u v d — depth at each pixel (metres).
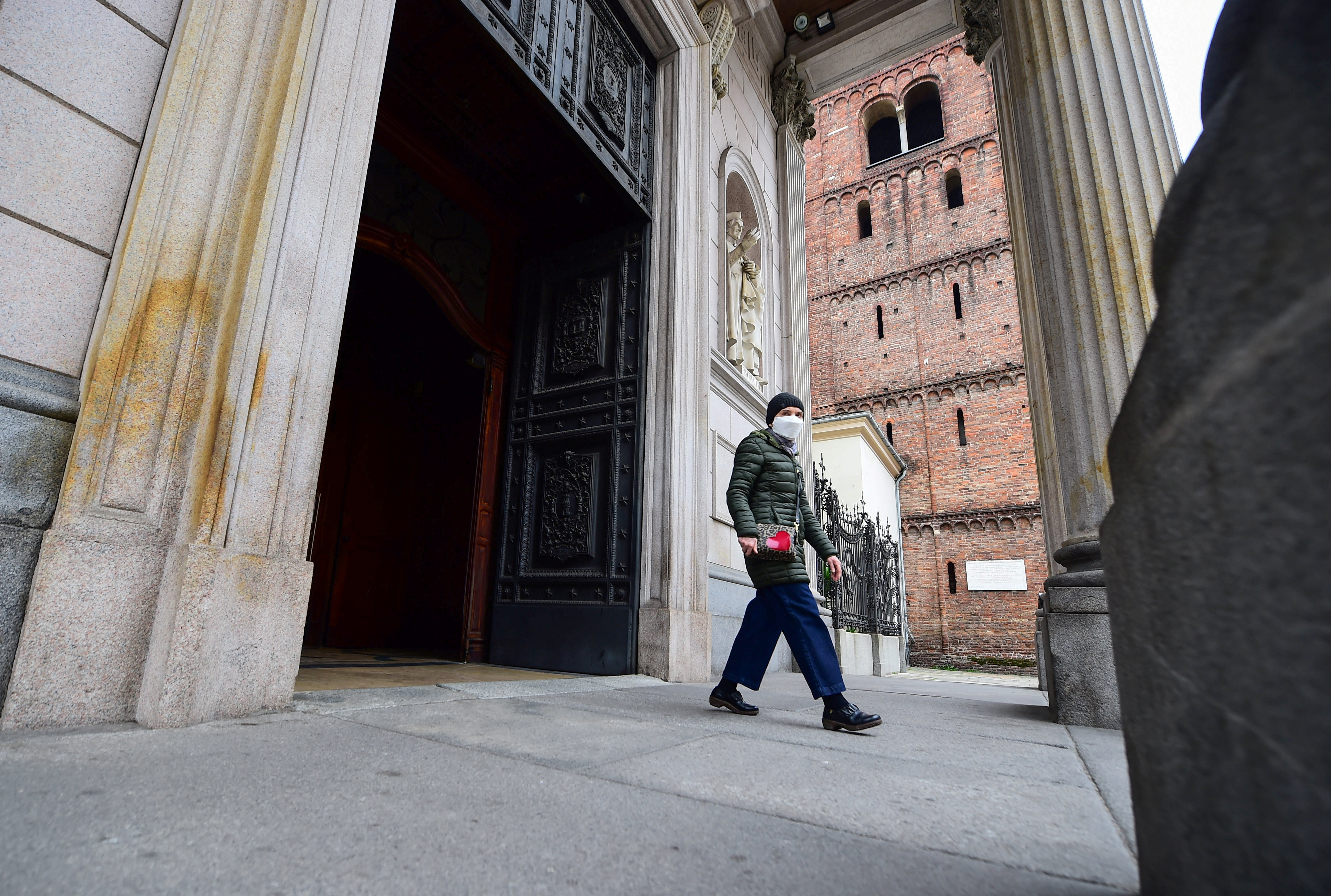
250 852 1.00
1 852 0.95
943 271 26.22
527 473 5.70
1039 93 4.07
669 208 5.77
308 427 2.43
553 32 4.79
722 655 5.87
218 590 2.02
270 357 2.31
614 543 5.06
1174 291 0.61
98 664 1.86
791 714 3.12
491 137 5.36
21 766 1.39
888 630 14.84
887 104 30.98
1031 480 22.34
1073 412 3.47
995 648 21.34
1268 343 0.45
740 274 7.93
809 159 31.44
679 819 1.27
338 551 7.35
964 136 27.52
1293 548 0.43
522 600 5.39
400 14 4.31
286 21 2.51
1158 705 0.67
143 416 2.02
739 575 6.58
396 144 5.37
